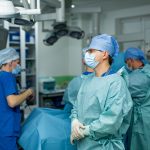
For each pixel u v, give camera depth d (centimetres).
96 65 162
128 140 241
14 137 192
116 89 151
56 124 187
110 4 462
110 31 529
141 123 234
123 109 149
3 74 194
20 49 427
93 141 155
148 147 233
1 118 191
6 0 180
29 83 465
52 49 544
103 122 144
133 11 496
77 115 168
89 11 462
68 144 179
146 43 455
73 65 566
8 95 188
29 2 193
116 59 247
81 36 354
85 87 166
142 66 245
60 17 218
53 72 548
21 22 202
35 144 177
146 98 232
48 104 473
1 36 245
